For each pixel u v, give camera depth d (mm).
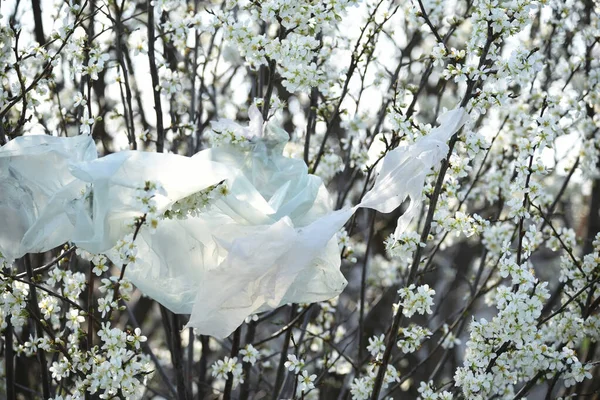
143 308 8539
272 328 8750
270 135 4281
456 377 4121
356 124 5531
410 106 5098
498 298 4035
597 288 4625
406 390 8453
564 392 5582
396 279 6832
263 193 4211
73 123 6078
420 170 3963
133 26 6070
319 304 5770
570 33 6137
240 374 4609
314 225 3793
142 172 3711
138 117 6629
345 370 6246
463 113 4047
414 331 4164
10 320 4293
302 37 4320
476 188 6141
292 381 5312
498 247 5598
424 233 4102
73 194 3938
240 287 3684
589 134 5855
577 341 4500
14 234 4035
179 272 4055
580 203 7727
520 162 4406
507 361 4164
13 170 4043
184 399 4660
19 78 4184
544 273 9266
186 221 4020
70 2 4867
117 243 3484
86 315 3824
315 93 5535
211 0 5949
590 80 5668
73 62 5160
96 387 3635
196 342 7473
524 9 3984
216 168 3787
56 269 4172
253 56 4387
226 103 6906
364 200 3967
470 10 5109
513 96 4055
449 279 9156
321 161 5941
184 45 5586
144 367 3793
